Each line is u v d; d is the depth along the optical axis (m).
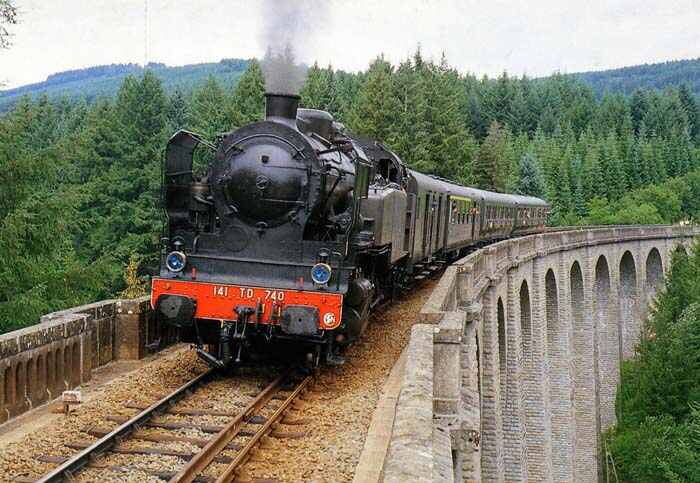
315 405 10.57
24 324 20.11
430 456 5.41
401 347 14.41
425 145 54.62
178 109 67.31
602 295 46.91
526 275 27.69
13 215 19.39
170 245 11.99
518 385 24.20
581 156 114.94
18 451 8.25
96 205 44.06
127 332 13.09
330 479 7.77
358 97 65.56
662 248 59.31
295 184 11.64
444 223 24.94
